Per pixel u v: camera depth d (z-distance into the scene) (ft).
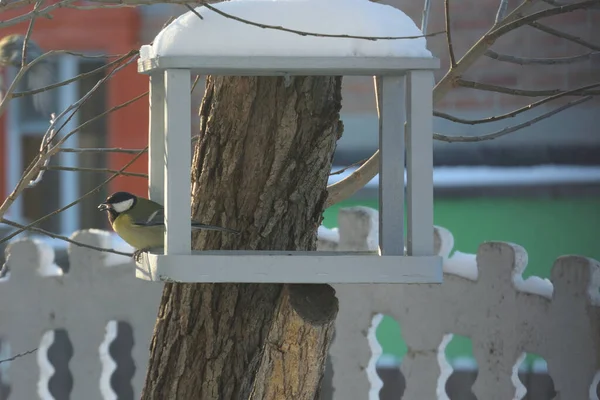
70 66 55.67
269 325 23.13
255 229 23.06
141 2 19.17
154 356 23.86
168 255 19.81
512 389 29.58
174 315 23.56
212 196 23.34
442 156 55.98
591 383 27.94
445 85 28.12
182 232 20.43
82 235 33.86
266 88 22.90
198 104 50.39
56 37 54.95
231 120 23.13
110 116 56.34
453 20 54.54
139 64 22.35
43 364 34.30
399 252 22.47
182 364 23.36
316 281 19.75
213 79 23.57
